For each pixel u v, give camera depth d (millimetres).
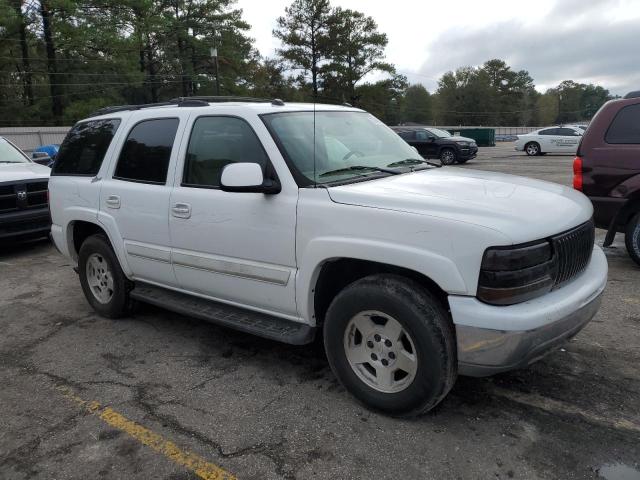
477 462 2756
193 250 3973
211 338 4512
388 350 3092
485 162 23625
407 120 117438
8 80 45219
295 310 3459
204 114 3957
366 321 3160
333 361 3340
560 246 2922
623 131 5730
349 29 63531
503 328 2648
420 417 3174
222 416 3275
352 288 3127
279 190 3406
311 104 4184
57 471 2818
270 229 3441
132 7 44188
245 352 4203
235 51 58969
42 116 44594
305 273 3301
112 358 4184
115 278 4793
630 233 5875
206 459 2865
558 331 2805
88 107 41812
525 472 2672
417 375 2941
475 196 3084
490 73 115188
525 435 2969
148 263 4383
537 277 2773
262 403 3408
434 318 2844
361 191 3158
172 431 3135
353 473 2711
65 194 5082
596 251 3615
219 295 3957
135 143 4492
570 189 3688
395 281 2986
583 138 5984
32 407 3473
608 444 2869
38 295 5934
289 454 2877
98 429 3186
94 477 2760
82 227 5211
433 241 2789
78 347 4430
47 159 9961
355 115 4379
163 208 4102
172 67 55531
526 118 123812
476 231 2686
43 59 43438
